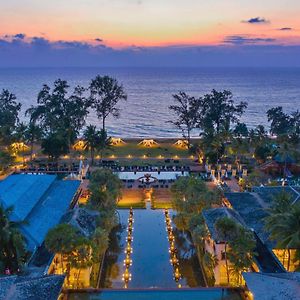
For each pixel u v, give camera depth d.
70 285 53.16
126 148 142.50
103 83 153.88
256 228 62.81
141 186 98.62
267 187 79.56
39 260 54.22
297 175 109.38
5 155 109.94
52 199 75.00
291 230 50.12
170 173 109.88
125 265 62.34
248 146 127.19
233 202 73.56
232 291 48.12
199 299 46.84
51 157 119.62
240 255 51.22
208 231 59.41
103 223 65.50
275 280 42.94
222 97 157.25
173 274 59.88
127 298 46.84
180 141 147.62
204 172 112.44
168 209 85.31
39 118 165.25
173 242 69.94
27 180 78.88
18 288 40.44
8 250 48.12
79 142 137.88
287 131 157.25
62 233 50.38
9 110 160.38
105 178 76.81
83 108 166.88
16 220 60.44
